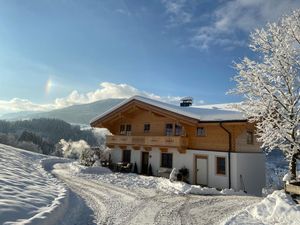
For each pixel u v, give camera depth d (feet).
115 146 100.83
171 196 49.55
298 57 48.39
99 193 48.60
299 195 35.99
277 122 46.39
